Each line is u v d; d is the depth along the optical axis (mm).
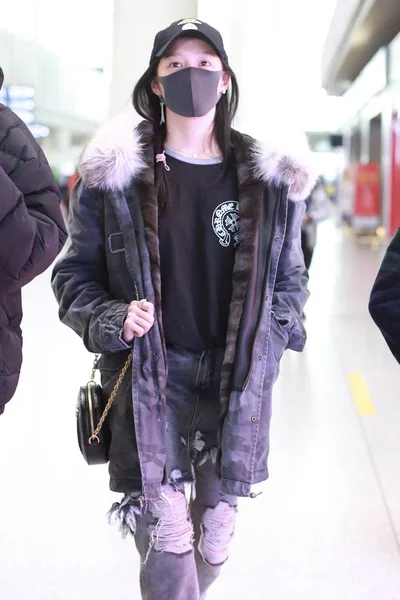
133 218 2309
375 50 25531
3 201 1831
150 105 2486
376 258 17531
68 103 39125
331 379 6445
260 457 2367
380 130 29484
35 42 28844
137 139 2336
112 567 3215
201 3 5414
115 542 3432
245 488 2328
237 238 2379
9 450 4531
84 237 2426
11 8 26922
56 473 4191
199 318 2387
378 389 6113
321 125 44219
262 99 5441
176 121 2406
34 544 3393
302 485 4109
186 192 2379
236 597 3008
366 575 3199
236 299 2318
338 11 24625
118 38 5629
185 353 2398
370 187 26047
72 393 5781
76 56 34531
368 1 18906
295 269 2516
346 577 3182
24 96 28156
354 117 33844
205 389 2393
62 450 4543
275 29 5504
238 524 3643
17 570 3170
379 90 23984
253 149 2377
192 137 2402
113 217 2348
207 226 2371
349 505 3859
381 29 22172
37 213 2014
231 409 2324
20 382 6102
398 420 5270
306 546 3436
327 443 4781
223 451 2334
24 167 2004
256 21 5414
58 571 3170
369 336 8367
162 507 2326
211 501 2533
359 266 15742
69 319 2418
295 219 2465
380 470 4328
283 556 3346
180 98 2320
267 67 5477
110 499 3873
